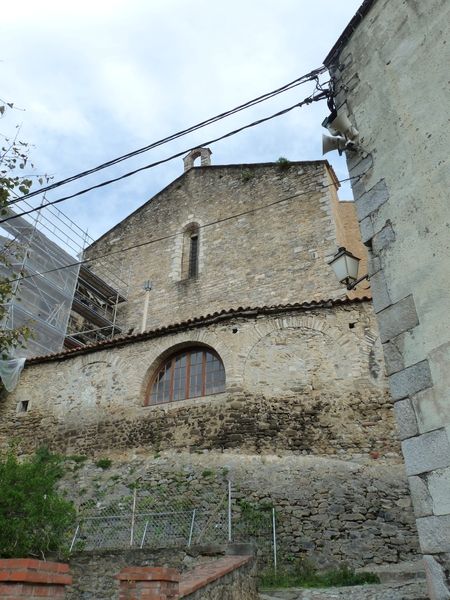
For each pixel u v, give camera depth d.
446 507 4.43
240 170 22.11
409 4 6.46
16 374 15.30
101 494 11.38
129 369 13.86
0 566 3.93
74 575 7.63
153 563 7.76
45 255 19.62
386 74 6.55
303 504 9.85
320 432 11.18
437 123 5.63
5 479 7.90
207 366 13.13
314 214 19.00
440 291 5.05
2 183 8.78
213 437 11.69
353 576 8.11
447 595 4.23
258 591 7.57
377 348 11.85
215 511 9.90
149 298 20.84
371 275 5.87
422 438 4.80
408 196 5.72
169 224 22.67
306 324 12.64
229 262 19.75
